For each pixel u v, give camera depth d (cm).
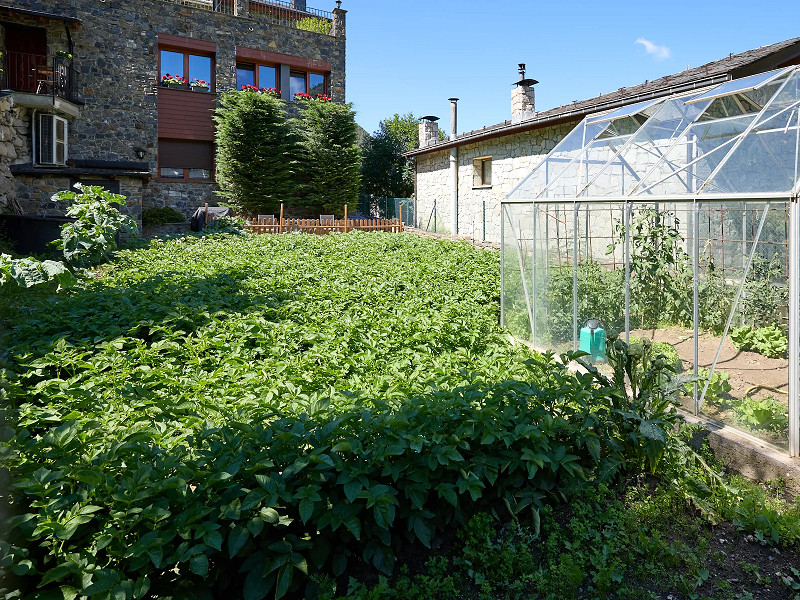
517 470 363
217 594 285
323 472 301
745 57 996
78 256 1035
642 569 318
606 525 353
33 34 1866
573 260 680
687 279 652
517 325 807
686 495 371
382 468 320
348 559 311
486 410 351
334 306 779
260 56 2189
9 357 548
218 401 466
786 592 307
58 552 264
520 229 798
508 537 334
